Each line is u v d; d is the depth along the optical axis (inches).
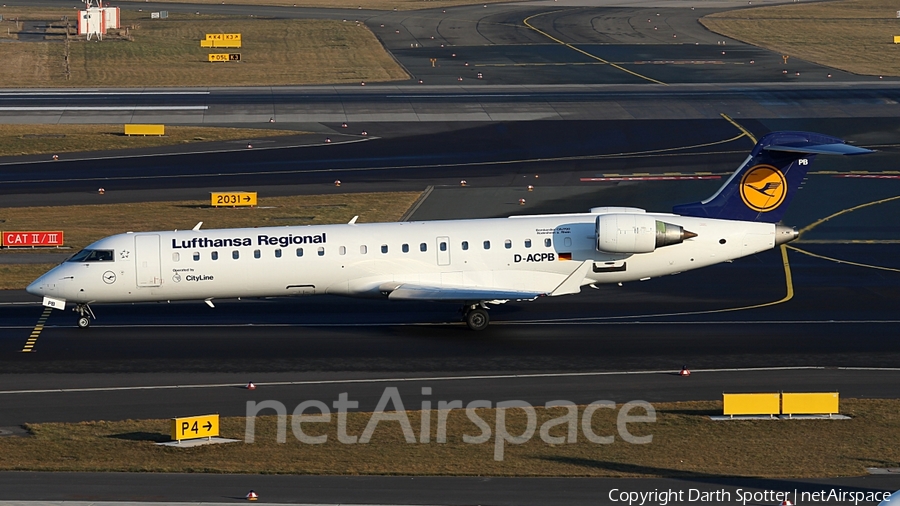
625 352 4055.1
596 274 4448.8
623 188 7234.3
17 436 3164.4
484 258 4402.1
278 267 4384.8
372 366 3892.7
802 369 3836.1
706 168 7780.5
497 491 2696.9
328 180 7559.1
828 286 5073.8
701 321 4498.0
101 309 4744.1
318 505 2588.6
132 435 3179.1
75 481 2763.3
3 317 4598.9
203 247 4397.1
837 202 6825.8
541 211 6663.4
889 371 3806.6
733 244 4473.4
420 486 2733.8
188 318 4591.5
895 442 3085.6
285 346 4160.9
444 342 4210.1
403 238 4421.8
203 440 3134.8
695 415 3348.9
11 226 6318.9
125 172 7815.0
